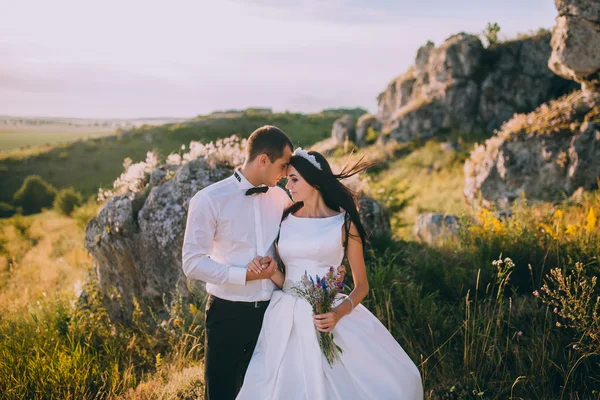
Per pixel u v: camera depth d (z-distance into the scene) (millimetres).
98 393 4074
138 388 4141
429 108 24297
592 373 3684
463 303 4723
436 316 4453
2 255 15039
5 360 4547
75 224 18734
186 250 3117
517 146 11742
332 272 3086
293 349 3141
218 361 3250
